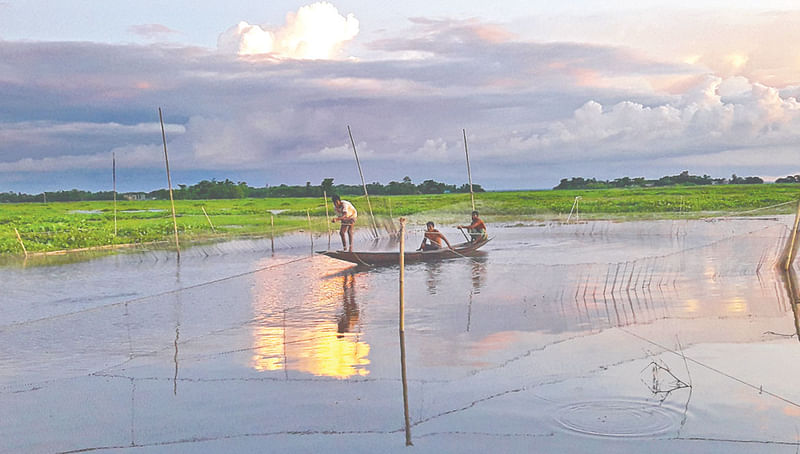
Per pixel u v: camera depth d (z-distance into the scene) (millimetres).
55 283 17062
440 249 21016
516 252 22219
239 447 6215
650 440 6016
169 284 16734
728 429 6266
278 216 42938
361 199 44094
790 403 6883
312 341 10109
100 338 10672
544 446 5992
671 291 13500
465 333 10281
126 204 68812
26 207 65688
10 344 10312
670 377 7773
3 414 7199
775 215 34125
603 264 18172
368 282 15992
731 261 17141
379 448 6082
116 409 7246
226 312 12625
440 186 100875
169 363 9102
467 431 6387
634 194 65750
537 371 8164
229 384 8055
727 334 9742
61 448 6293
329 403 7289
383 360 8906
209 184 98125
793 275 14969
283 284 15945
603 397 7168
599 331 10156
